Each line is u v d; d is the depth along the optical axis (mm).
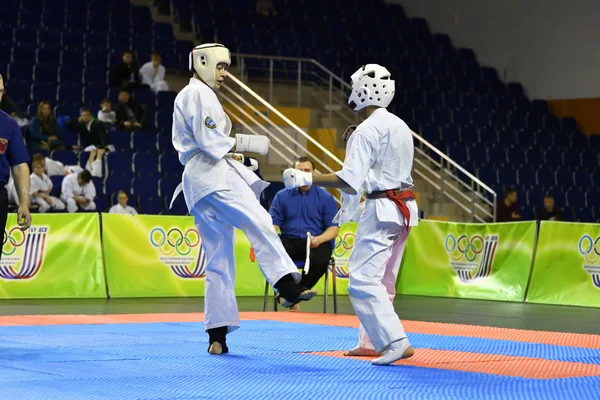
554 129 23328
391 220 5738
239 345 6855
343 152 19062
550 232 13500
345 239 14547
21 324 8641
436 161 20734
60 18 20594
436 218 18422
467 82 23922
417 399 4430
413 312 11336
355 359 6023
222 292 6238
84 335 7539
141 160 17062
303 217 10672
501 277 13961
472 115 22422
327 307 11953
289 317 9930
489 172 20469
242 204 6016
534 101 23969
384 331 5680
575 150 22781
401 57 23594
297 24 23625
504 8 24906
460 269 14523
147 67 19234
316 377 5164
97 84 19016
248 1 23344
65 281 12891
